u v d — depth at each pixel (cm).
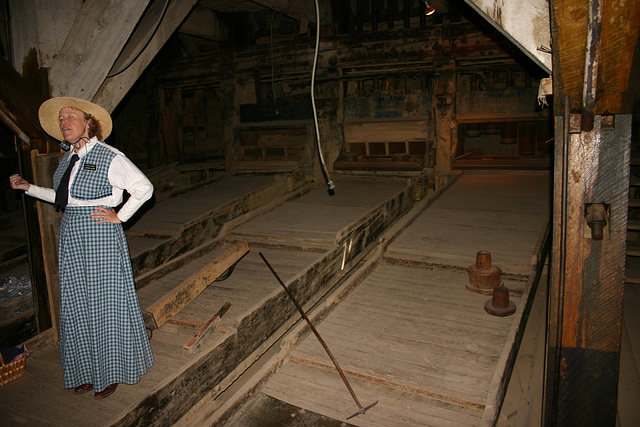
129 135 923
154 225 533
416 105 736
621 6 152
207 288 390
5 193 659
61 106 244
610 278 186
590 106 174
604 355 194
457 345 290
